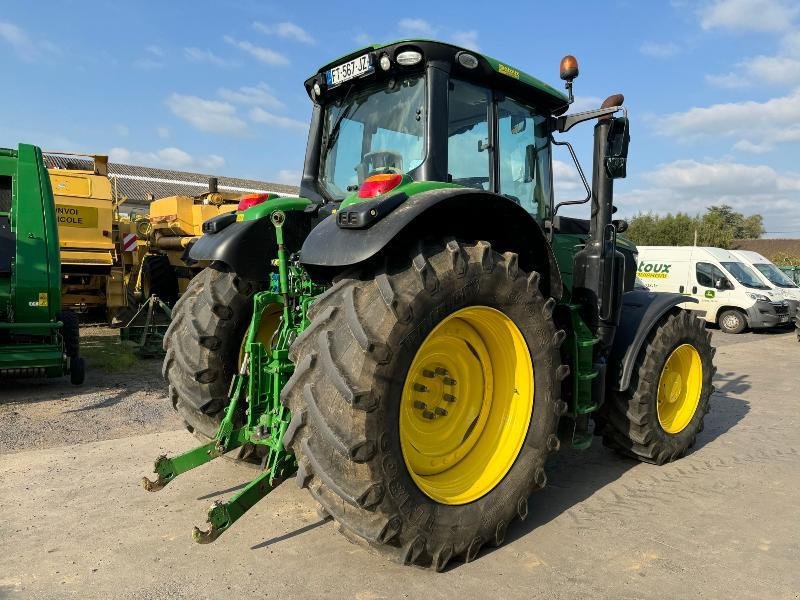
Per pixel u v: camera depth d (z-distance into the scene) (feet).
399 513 7.98
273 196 12.27
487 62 10.80
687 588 8.32
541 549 9.41
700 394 14.42
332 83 11.59
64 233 30.78
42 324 18.11
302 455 8.01
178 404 11.68
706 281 48.01
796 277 71.31
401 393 8.02
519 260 10.26
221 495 11.07
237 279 11.38
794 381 24.21
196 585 8.14
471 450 9.84
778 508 11.14
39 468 12.35
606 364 12.64
